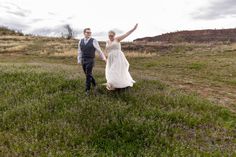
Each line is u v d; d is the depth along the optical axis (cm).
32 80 1319
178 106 1001
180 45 4597
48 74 1427
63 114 890
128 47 4356
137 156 662
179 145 719
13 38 6025
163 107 999
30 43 5131
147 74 2047
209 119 934
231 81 1780
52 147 687
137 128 784
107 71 1137
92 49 1105
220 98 1277
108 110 905
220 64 2480
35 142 709
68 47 4506
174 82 1662
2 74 1416
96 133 760
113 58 1119
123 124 805
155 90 1218
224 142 774
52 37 6738
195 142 754
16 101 1037
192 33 7612
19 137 744
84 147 691
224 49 3666
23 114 906
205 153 692
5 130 809
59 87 1192
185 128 838
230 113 1025
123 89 1164
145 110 934
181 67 2492
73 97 1045
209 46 4319
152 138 748
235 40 6209
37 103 979
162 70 2361
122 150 684
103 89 1163
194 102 1077
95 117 854
